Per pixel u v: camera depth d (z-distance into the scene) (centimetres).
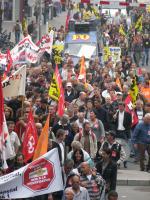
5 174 2047
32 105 3077
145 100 3603
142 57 6806
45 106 3070
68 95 3588
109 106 3331
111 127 3195
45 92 3266
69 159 2280
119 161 2633
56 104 3066
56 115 2859
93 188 2217
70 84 3581
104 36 6900
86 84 3834
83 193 2114
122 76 4853
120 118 3189
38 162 1908
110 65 4831
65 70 4359
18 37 6412
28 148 2245
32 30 6812
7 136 2073
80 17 7619
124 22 8038
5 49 5334
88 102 3153
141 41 6794
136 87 3541
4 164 1992
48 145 2408
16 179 1894
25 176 1897
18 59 3612
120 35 7088
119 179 2914
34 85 3638
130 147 3288
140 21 7375
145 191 2825
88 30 5741
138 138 3084
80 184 2170
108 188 2362
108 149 2375
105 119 3195
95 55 5584
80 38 5697
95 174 2230
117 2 8175
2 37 5672
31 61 3634
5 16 7756
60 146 2484
